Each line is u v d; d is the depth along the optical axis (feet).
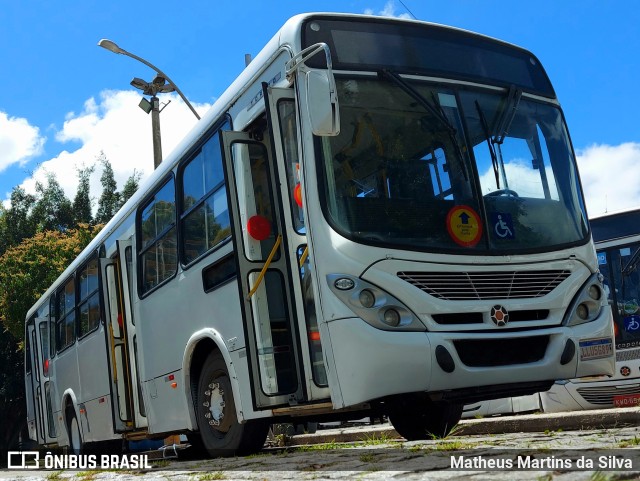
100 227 113.50
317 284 21.83
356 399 20.74
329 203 21.99
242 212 24.76
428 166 23.22
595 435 24.70
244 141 24.89
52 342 53.42
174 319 30.60
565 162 25.76
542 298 22.90
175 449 37.06
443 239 22.41
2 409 114.62
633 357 43.14
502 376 21.65
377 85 23.53
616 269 45.55
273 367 23.80
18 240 137.80
